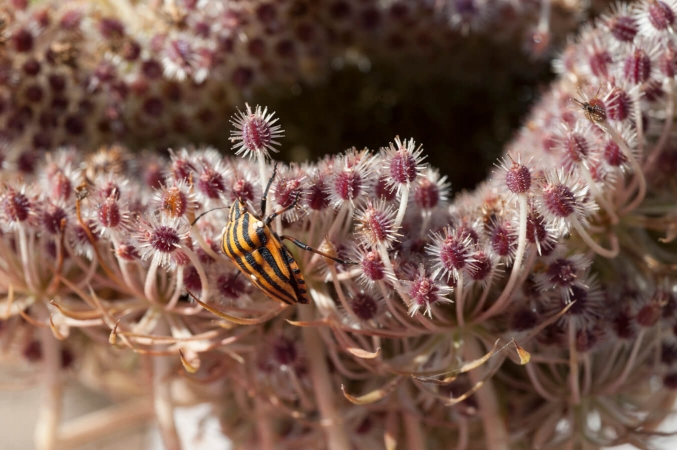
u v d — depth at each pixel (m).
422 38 0.19
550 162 0.16
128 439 0.25
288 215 0.16
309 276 0.16
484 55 0.20
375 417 0.18
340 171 0.16
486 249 0.16
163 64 0.18
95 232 0.16
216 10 0.18
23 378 0.19
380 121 0.20
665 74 0.16
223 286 0.16
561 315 0.16
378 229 0.16
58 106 0.18
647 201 0.17
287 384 0.17
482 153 0.20
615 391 0.17
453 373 0.16
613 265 0.17
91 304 0.17
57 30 0.18
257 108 0.16
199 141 0.19
